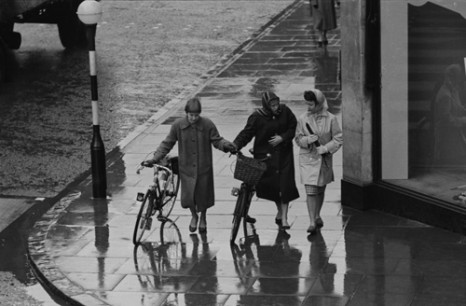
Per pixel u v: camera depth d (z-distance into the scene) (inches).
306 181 1273.4
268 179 1291.8
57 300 1147.3
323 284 1126.4
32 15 2448.3
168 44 2613.2
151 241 1285.7
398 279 1133.7
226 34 2714.1
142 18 2965.1
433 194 1318.9
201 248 1252.5
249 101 2021.4
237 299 1094.4
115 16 2999.5
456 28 1285.7
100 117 1956.2
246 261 1203.9
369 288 1111.0
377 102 1349.7
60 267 1213.1
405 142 1350.9
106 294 1126.4
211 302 1090.7
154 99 2082.9
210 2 3206.2
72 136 1836.9
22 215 1454.2
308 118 1263.5
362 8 1325.0
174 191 1334.9
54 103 2076.8
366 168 1364.4
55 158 1711.4
